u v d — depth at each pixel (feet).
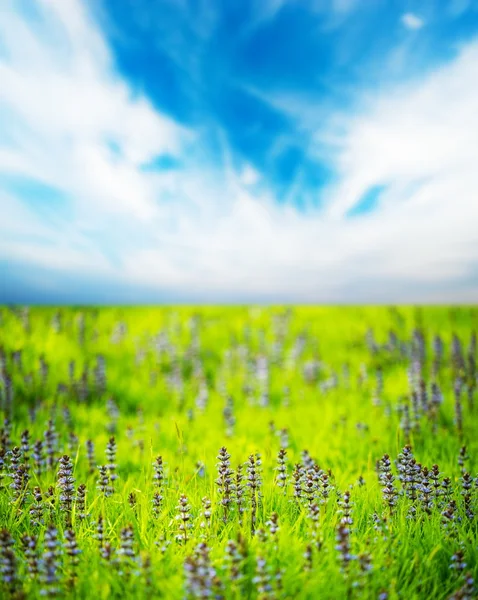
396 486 2.99
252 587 2.02
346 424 5.01
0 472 2.95
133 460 4.06
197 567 1.80
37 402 5.33
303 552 2.22
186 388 6.97
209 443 4.53
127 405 6.13
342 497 2.82
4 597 1.90
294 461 3.86
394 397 5.91
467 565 2.28
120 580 2.07
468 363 6.28
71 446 4.11
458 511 2.64
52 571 1.93
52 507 2.73
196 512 2.74
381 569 2.17
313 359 7.54
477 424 4.73
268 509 2.77
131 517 2.68
